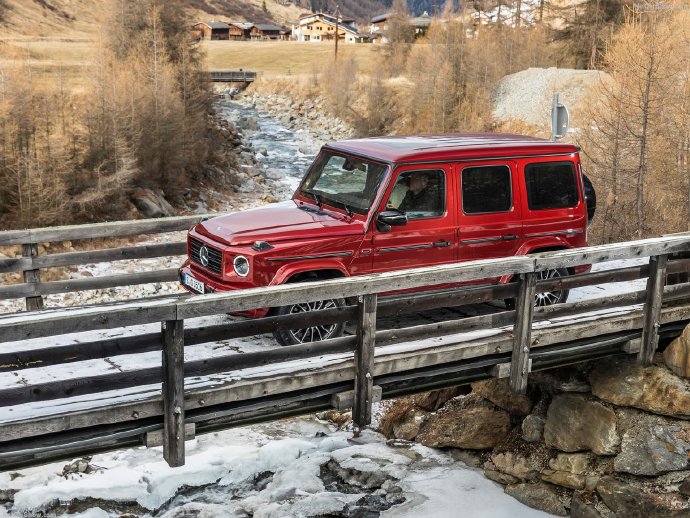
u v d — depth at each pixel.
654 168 26.77
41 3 177.00
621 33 30.31
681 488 7.81
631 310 8.81
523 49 63.16
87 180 29.61
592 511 8.25
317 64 86.06
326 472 9.55
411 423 10.63
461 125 53.53
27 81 30.33
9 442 5.59
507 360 7.83
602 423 8.51
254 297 6.16
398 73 77.50
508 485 9.12
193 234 8.30
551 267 7.61
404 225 7.99
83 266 22.52
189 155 36.62
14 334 5.29
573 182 9.05
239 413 6.54
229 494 9.12
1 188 26.89
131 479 8.98
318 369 6.73
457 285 8.59
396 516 8.51
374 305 6.78
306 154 51.09
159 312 5.73
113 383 5.84
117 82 32.84
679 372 8.37
